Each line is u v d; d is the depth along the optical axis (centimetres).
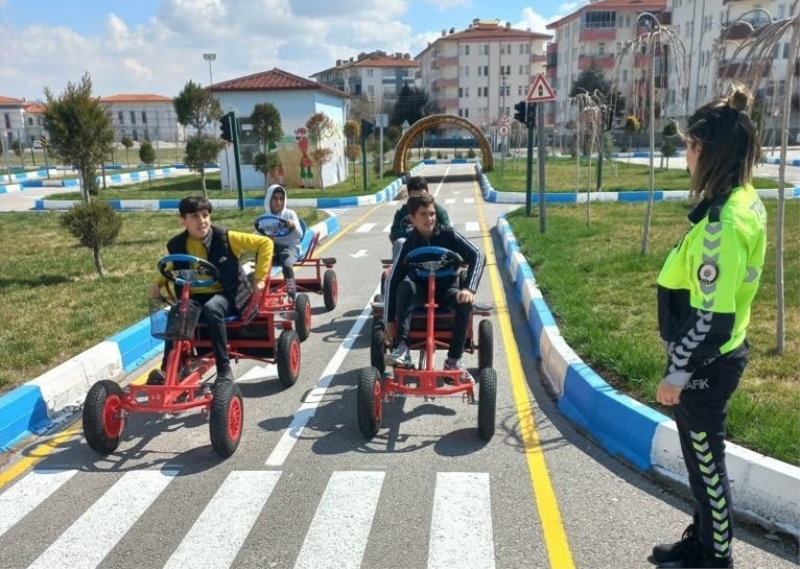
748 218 259
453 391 492
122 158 6425
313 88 2809
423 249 512
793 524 358
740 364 280
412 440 495
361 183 3108
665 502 398
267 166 2695
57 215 2169
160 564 353
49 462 476
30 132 8775
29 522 398
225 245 547
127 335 692
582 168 3531
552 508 395
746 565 334
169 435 515
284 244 870
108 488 436
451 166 4650
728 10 3647
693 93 3466
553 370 611
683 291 283
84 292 965
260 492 425
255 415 553
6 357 654
